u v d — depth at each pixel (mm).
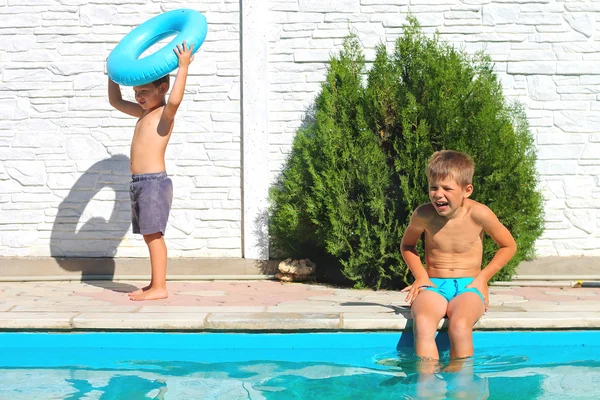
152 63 5293
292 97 6883
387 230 5953
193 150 6891
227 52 6863
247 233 6828
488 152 5883
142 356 4297
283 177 6758
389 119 6199
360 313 4598
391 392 3578
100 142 6875
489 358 4199
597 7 6852
